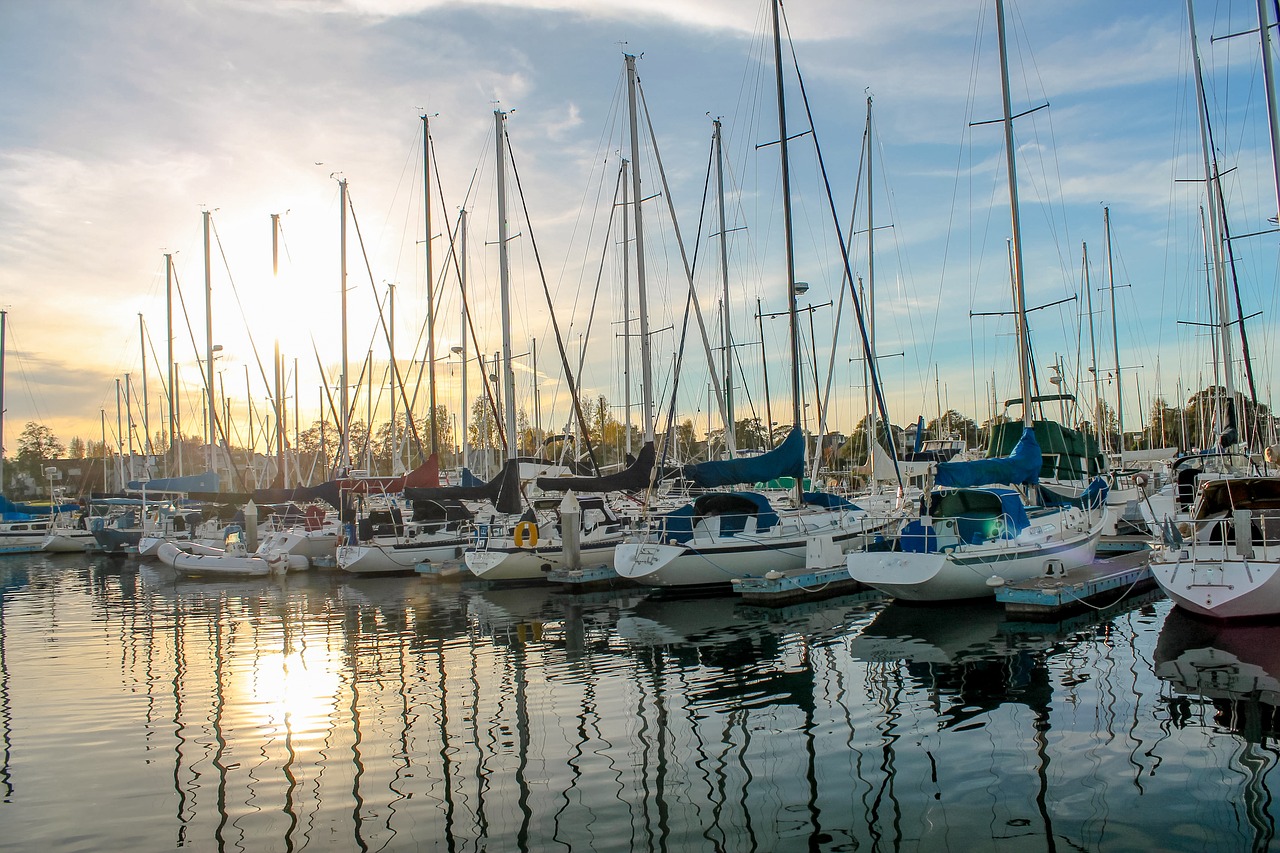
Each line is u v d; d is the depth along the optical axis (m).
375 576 27.69
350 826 8.10
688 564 20.62
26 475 79.19
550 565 23.86
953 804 8.18
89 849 7.71
